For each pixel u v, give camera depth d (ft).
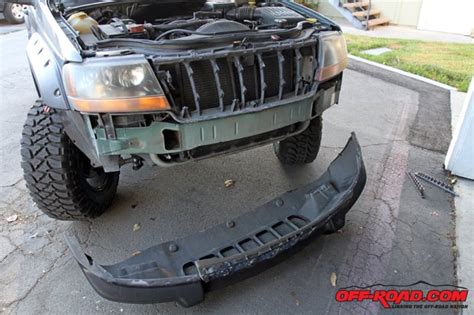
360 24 26.30
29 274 6.29
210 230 6.30
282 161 9.39
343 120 12.06
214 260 5.11
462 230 7.18
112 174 7.93
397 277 6.15
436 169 9.25
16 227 7.41
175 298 4.95
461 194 8.27
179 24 6.84
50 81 5.47
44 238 7.11
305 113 6.36
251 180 8.84
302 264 6.43
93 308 5.68
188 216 7.68
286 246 5.51
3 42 21.02
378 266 6.37
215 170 9.27
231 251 5.79
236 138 5.75
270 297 5.85
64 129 6.10
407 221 7.42
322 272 6.27
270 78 6.02
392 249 6.72
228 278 5.22
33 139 6.38
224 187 8.61
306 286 6.02
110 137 5.18
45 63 5.64
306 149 8.66
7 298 5.83
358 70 17.11
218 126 5.52
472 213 7.65
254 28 6.73
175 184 8.73
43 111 6.46
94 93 4.91
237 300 5.80
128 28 6.26
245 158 9.76
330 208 6.00
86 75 4.91
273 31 6.20
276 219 6.45
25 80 15.37
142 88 4.95
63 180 6.51
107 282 4.77
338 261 6.48
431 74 16.39
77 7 7.54
